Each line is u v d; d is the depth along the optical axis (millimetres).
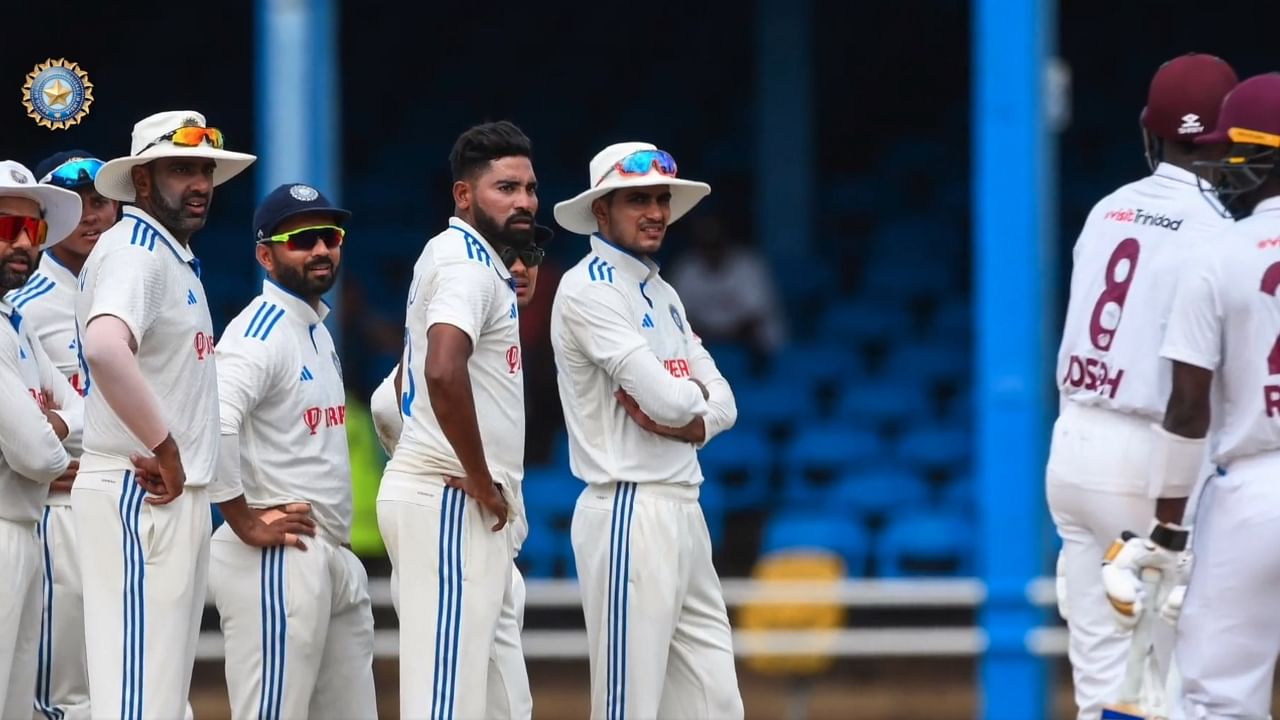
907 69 61875
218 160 20688
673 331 21672
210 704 38594
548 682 41781
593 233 22062
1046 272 31984
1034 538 31391
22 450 19609
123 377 18516
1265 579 18984
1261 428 18891
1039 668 31297
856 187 60375
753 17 63500
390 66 64250
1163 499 19500
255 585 21031
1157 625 20734
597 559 21125
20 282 20078
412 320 19781
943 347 52594
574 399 21359
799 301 55188
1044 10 31922
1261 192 19297
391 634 35594
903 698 40312
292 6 33656
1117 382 20781
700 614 21500
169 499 19141
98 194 22922
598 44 64188
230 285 54469
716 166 59812
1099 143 61781
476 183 19703
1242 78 62281
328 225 21422
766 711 39156
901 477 45719
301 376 21359
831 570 35406
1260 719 19297
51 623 22359
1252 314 18797
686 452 21281
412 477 19594
